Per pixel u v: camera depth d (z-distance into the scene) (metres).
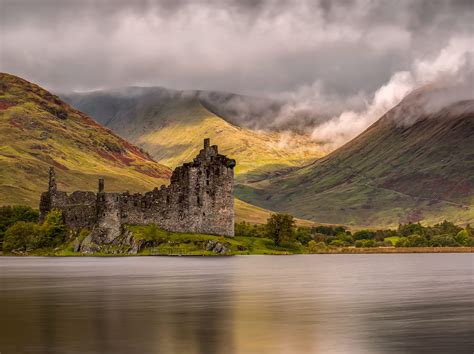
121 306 74.56
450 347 53.41
